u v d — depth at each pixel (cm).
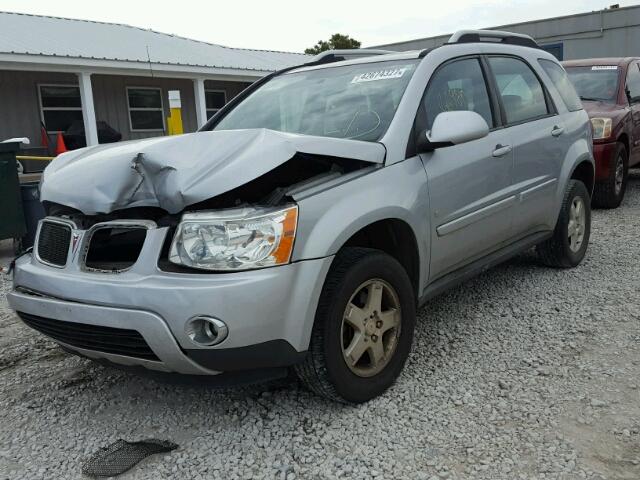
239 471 255
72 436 291
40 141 1468
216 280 249
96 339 272
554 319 409
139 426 297
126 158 273
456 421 286
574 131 494
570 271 514
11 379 357
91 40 1603
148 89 1681
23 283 300
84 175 284
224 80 1731
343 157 288
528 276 504
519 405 298
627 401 299
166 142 280
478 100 398
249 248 254
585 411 291
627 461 251
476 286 484
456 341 378
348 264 287
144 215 275
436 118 328
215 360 252
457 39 417
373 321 303
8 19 1648
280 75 440
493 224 393
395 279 310
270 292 253
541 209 452
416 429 280
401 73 364
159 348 253
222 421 297
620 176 799
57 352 398
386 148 316
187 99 1788
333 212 277
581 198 512
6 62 1266
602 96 830
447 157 350
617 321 402
